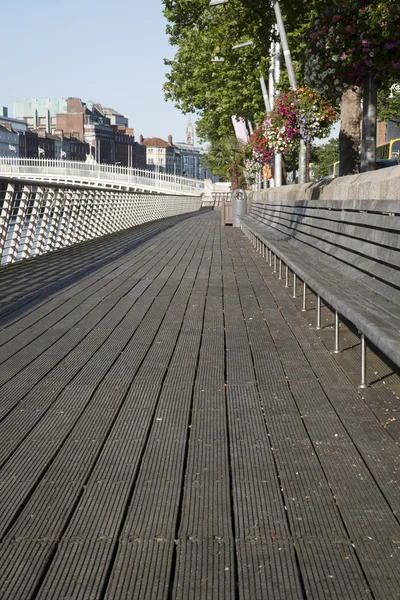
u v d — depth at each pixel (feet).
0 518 10.50
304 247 35.55
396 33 32.76
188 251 58.70
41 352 21.49
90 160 574.56
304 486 11.60
